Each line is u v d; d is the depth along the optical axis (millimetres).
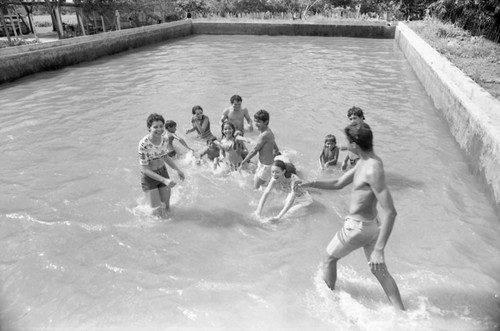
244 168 7070
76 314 3910
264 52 19828
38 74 15492
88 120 9602
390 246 4914
